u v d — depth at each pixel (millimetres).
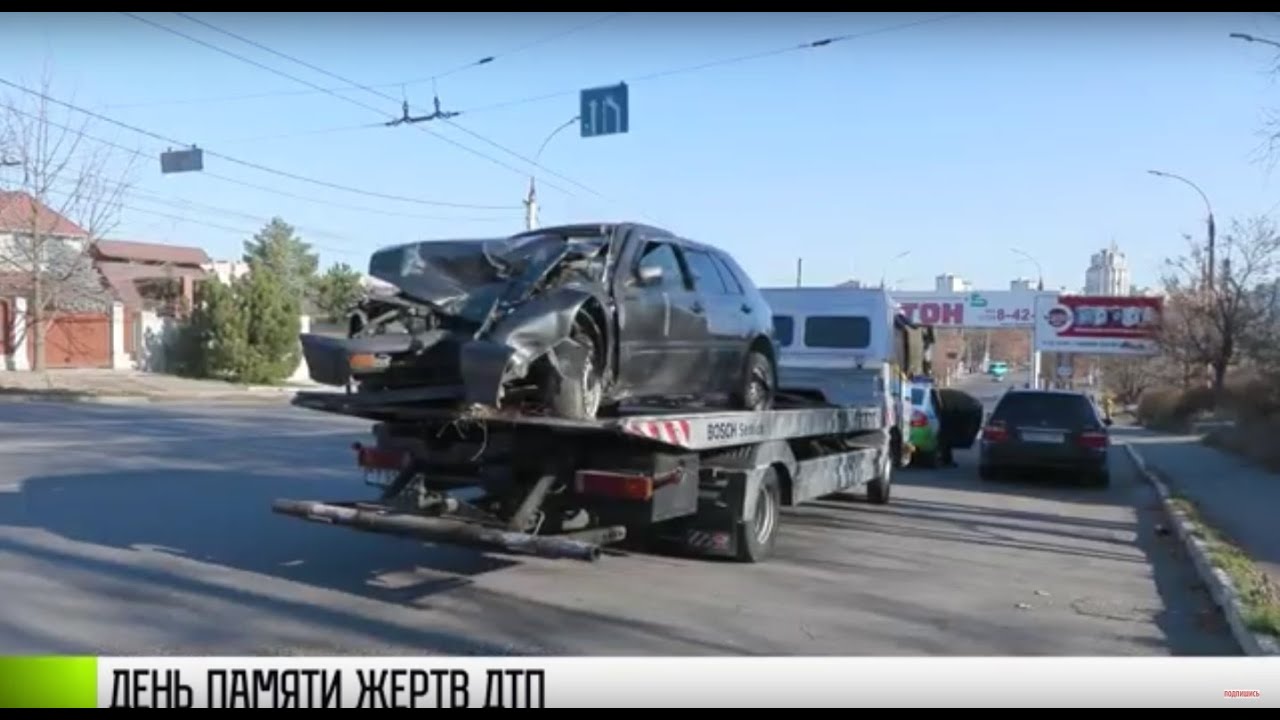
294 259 74312
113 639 6363
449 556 9047
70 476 13422
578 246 7965
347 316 7676
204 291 45531
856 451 12383
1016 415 17406
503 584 8117
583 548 6996
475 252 7953
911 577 8984
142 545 9117
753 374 10234
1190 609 8125
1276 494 14891
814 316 14445
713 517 8969
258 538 9570
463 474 8086
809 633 6938
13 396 31359
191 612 7016
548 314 7227
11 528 9773
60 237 40062
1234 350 38125
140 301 51406
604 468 7957
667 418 7676
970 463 21469
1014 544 11047
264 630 6645
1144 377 63250
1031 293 55562
